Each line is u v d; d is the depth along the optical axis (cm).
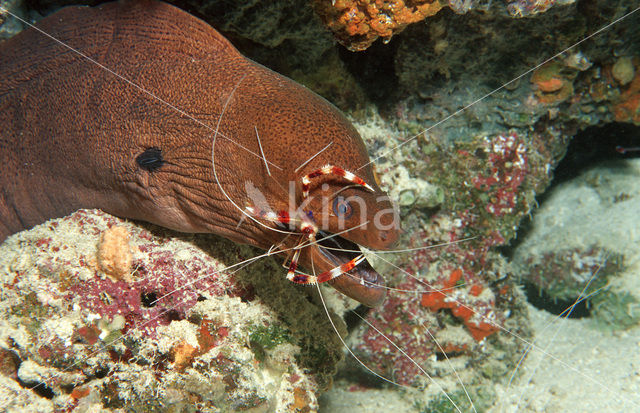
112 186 35
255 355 34
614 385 50
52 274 32
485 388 53
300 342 37
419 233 52
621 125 60
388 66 48
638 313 55
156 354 32
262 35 39
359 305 49
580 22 41
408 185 48
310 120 29
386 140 50
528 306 68
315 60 45
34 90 37
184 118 32
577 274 60
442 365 53
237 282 35
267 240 32
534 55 44
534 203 57
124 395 31
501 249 66
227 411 31
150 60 34
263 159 29
